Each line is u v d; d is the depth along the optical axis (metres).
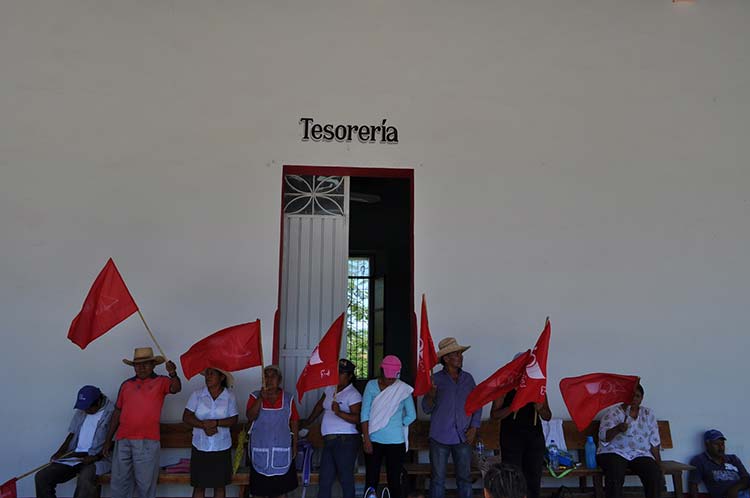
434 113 7.47
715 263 7.49
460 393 6.08
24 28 7.21
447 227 7.29
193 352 5.90
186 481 6.16
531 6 7.74
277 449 5.79
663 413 7.19
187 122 7.22
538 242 7.35
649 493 6.32
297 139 7.30
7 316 6.73
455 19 7.64
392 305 10.90
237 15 7.44
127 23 7.32
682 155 7.65
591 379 5.54
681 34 7.87
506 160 7.46
